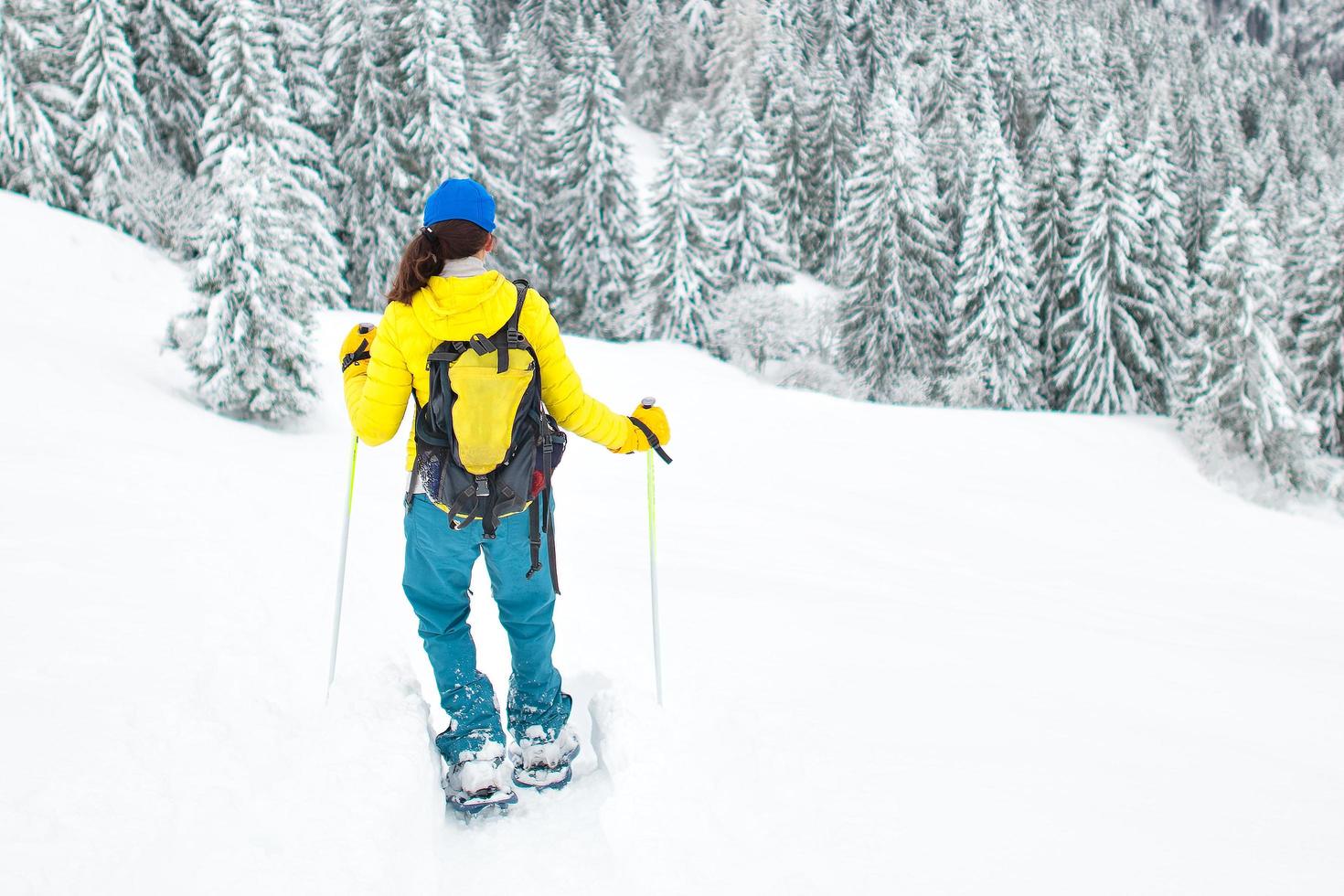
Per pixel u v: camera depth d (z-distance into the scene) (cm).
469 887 212
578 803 253
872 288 4103
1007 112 6325
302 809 214
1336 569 2144
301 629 385
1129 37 9738
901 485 2294
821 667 378
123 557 443
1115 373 3738
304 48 3575
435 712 318
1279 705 411
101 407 1327
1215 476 2997
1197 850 224
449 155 3612
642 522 1131
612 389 2747
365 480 1170
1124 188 3669
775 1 6838
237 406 1781
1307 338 3728
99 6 2783
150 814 210
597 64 4222
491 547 244
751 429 2573
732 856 210
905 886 202
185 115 3372
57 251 2470
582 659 370
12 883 179
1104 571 1631
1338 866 219
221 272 1728
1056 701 359
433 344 230
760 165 4625
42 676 283
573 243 4347
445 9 3875
